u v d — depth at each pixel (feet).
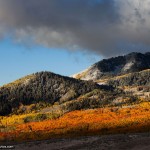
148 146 178.40
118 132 439.22
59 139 203.62
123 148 175.73
